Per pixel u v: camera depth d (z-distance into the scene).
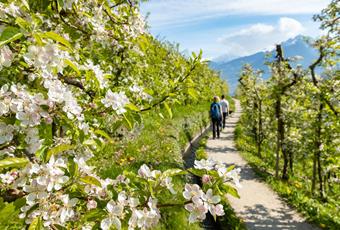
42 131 2.05
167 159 10.20
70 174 2.10
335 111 10.00
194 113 21.45
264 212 8.69
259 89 18.05
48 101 2.00
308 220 8.30
